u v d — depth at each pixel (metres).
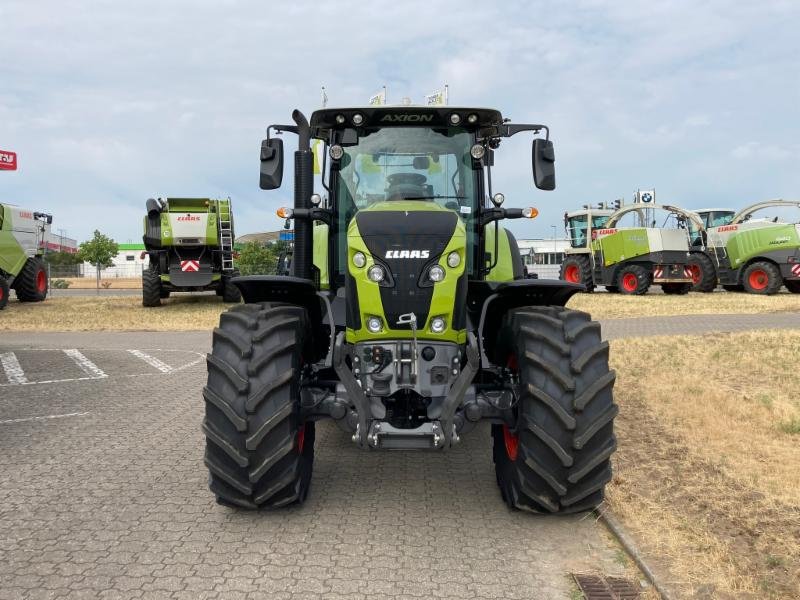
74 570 3.28
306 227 4.79
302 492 4.01
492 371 4.34
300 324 3.97
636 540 3.52
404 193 4.81
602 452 3.65
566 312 3.94
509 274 5.37
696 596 2.94
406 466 4.96
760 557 3.31
